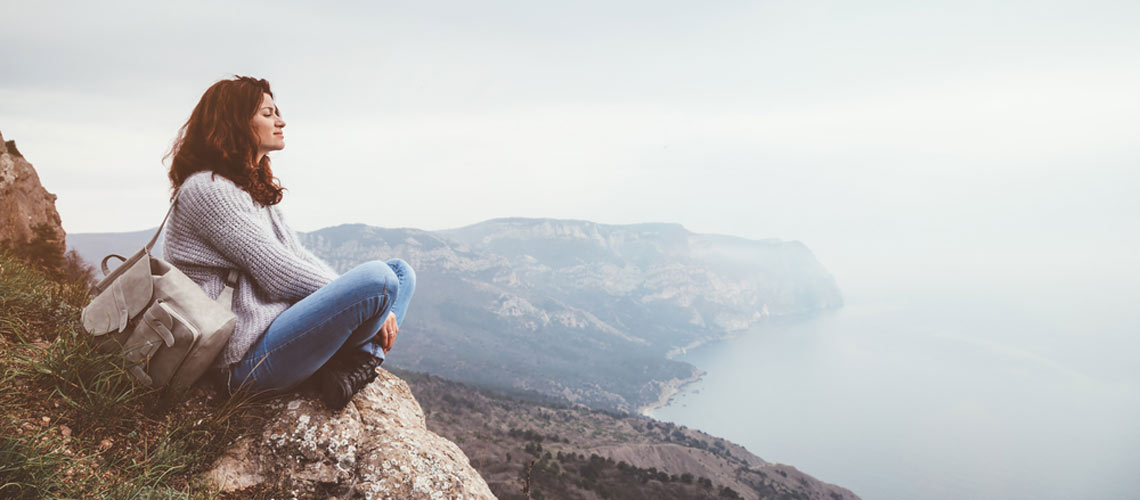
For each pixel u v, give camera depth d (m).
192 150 2.29
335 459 2.26
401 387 3.07
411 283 2.62
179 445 2.08
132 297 2.09
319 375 2.41
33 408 2.01
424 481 2.25
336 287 2.13
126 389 2.12
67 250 16.66
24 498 1.68
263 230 2.24
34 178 18.47
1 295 2.73
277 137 2.48
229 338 2.19
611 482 124.50
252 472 2.18
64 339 2.23
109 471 1.90
